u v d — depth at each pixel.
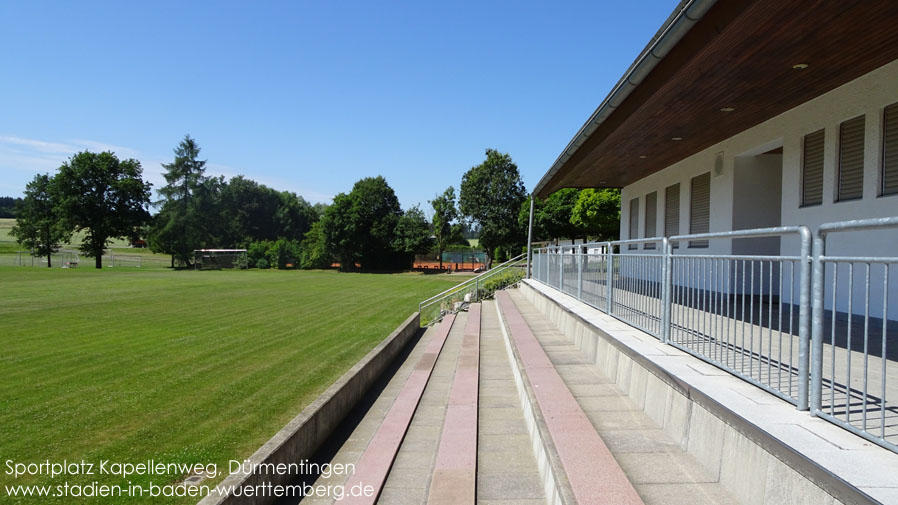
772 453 2.52
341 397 6.98
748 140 9.95
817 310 2.77
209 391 9.04
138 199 65.06
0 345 13.54
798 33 5.45
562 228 46.72
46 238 61.84
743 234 3.45
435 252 68.81
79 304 23.30
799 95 7.83
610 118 9.66
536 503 4.00
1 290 29.75
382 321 19.41
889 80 6.57
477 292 22.41
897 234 6.60
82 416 7.52
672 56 6.43
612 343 5.56
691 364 4.12
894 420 2.69
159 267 68.88
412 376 9.49
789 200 8.72
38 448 6.20
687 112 8.57
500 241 59.59
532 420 5.12
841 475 2.05
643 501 2.87
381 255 65.69
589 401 4.84
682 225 13.18
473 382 8.34
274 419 7.43
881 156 6.82
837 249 7.61
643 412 4.48
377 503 4.50
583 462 3.37
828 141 7.75
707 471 3.25
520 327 10.02
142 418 7.45
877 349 4.45
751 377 3.48
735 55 6.06
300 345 14.08
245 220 91.00
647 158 12.84
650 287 5.43
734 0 4.92
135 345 13.74
